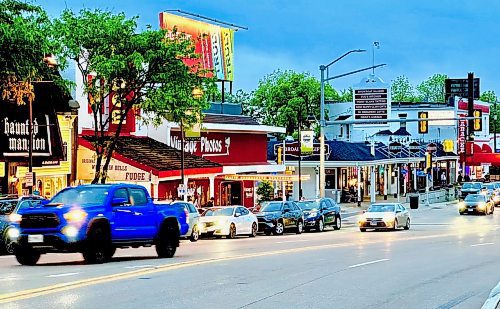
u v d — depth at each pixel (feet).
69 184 137.49
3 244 84.17
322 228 149.69
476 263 74.84
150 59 117.29
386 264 72.28
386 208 146.92
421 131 173.68
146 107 120.98
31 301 43.21
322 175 173.37
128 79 118.93
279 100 319.27
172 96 119.14
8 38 88.33
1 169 118.42
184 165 150.51
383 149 260.21
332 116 327.67
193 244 104.88
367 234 133.39
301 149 182.39
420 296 50.01
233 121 192.34
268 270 63.82
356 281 57.41
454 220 182.29
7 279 53.98
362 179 270.67
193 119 127.54
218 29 198.80
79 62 130.21
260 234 140.56
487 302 45.68
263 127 199.72
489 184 270.67
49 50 98.78
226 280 55.67
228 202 190.19
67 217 65.21
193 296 47.09
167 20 179.63
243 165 190.70
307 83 319.06
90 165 143.84
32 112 114.73
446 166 333.42
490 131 522.88
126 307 42.01
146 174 138.72
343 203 246.06
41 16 97.09
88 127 147.84
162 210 76.18
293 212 141.69
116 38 116.67
